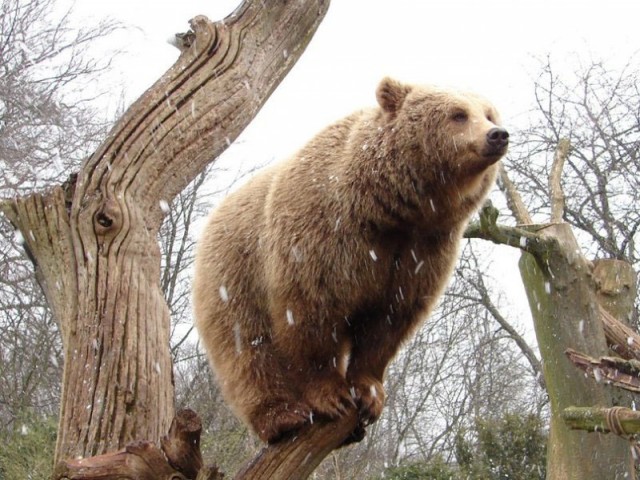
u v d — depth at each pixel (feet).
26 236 14.21
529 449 46.06
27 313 43.32
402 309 16.97
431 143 16.70
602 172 46.32
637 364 13.39
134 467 12.15
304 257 15.83
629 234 45.60
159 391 13.32
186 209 56.85
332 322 16.05
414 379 69.67
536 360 52.34
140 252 13.82
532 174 46.42
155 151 14.21
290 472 15.10
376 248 16.16
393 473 50.96
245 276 17.43
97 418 12.85
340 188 16.10
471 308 58.85
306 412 15.42
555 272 23.98
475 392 62.03
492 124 16.96
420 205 16.40
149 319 13.56
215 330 17.57
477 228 23.95
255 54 15.28
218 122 14.73
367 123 17.04
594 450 23.50
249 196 18.24
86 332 13.29
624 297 25.71
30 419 42.96
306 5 15.84
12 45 45.39
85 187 13.94
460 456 49.03
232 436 45.75
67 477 12.01
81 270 13.60
